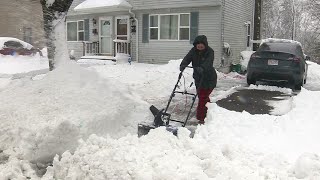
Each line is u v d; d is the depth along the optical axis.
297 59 11.52
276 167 4.07
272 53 11.63
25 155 5.04
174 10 18.30
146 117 6.48
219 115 6.30
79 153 4.40
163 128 5.01
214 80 6.98
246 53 18.38
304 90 8.62
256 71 11.78
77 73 6.65
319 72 19.16
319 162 3.79
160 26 18.92
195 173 3.71
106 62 18.73
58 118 5.49
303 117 6.27
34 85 6.62
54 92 6.23
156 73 13.74
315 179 3.55
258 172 3.85
